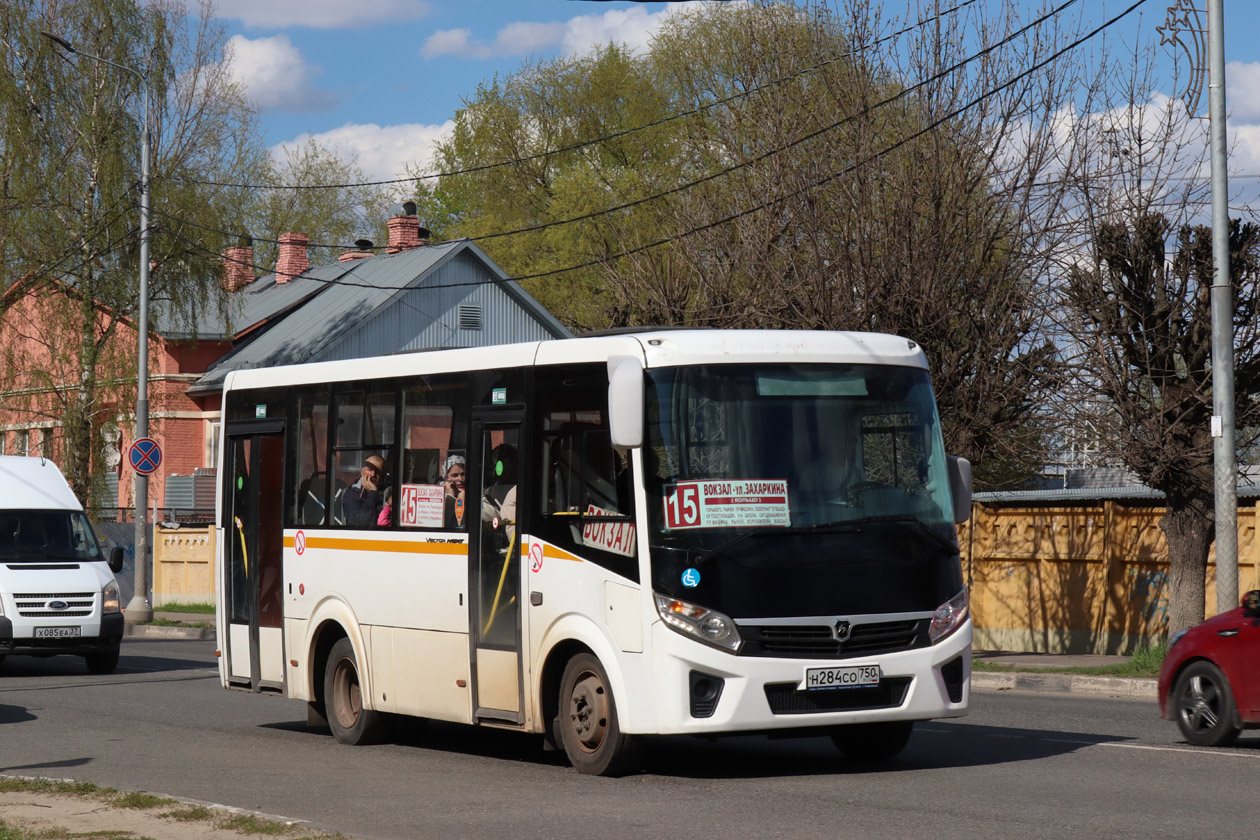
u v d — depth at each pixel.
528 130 57.47
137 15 39.88
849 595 10.86
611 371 11.09
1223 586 18.11
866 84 24.39
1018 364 22.05
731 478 10.82
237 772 11.91
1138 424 20.03
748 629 10.59
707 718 10.53
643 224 47.72
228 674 15.66
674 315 26.44
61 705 17.69
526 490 11.86
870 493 11.16
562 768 11.91
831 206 23.91
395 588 13.27
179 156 40.72
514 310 50.12
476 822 9.34
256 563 15.27
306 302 49.97
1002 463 30.16
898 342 11.75
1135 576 22.59
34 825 8.93
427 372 13.14
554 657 11.63
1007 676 20.05
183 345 47.50
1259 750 12.06
